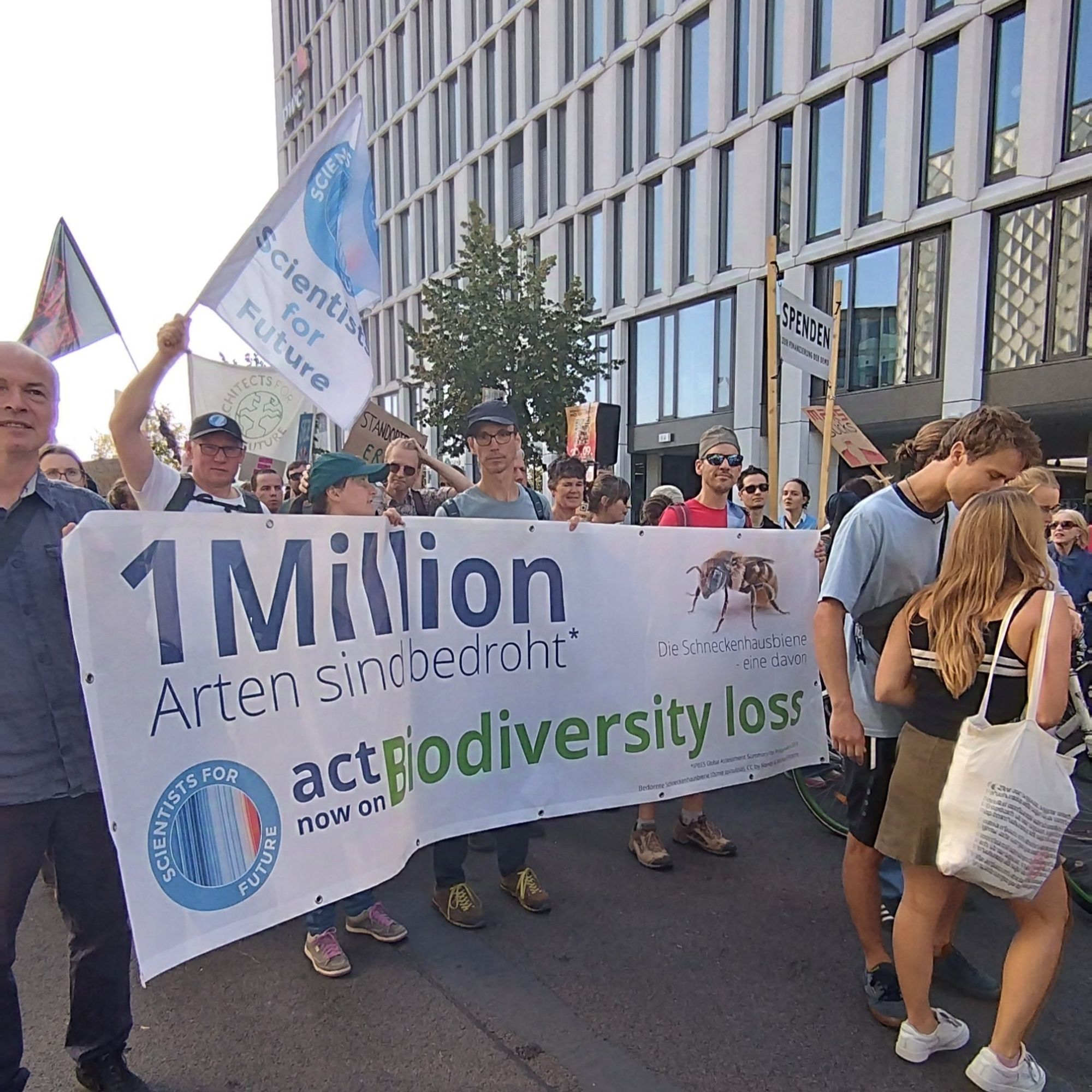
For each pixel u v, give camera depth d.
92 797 2.15
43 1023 2.67
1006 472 2.41
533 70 24.56
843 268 16.09
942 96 14.09
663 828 4.28
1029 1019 2.25
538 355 16.20
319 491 3.14
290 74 46.78
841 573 2.68
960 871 2.13
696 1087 2.34
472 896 3.29
